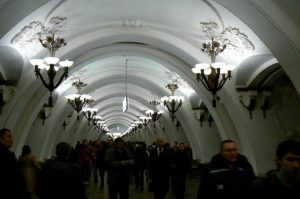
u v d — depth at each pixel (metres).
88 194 9.95
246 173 3.11
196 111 14.50
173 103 12.67
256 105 9.95
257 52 8.08
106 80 16.53
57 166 3.75
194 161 14.50
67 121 17.16
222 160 3.16
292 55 5.89
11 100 9.48
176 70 11.73
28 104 10.90
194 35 9.15
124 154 6.67
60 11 7.85
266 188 2.17
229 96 9.70
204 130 14.66
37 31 7.95
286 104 9.70
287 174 2.09
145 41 10.15
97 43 10.02
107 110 31.72
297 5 5.32
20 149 11.02
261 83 9.61
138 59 14.31
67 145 3.92
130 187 11.72
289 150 2.10
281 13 5.64
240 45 8.22
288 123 9.62
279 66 8.55
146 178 15.04
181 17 8.63
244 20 6.21
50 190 3.69
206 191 3.12
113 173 6.57
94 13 8.68
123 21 9.50
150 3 8.38
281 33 5.76
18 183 3.94
